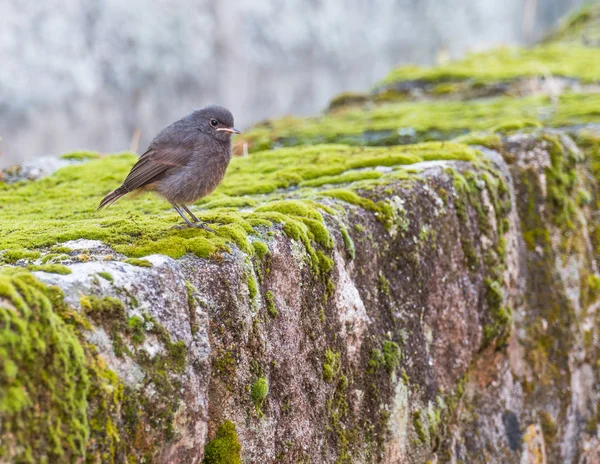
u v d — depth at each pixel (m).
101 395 4.91
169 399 5.31
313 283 7.27
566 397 11.15
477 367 10.02
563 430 11.02
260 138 17.00
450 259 9.35
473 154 10.80
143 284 5.52
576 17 37.09
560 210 11.86
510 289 10.62
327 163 11.17
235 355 6.20
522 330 10.89
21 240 7.29
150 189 8.12
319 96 41.47
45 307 4.73
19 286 4.69
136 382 5.17
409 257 8.73
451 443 9.16
